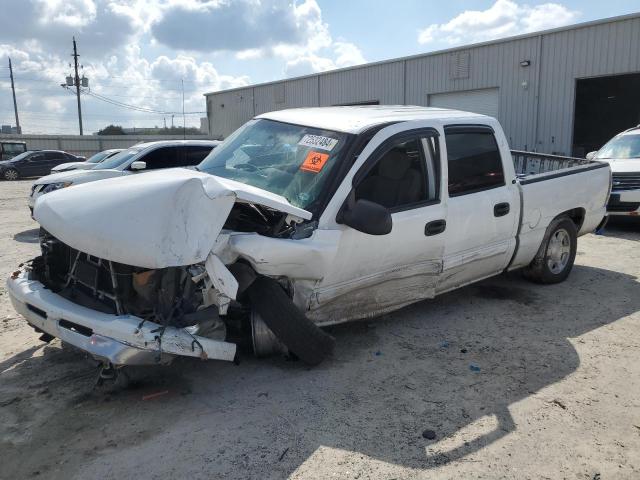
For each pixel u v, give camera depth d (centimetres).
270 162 438
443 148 464
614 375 396
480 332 477
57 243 386
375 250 408
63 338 341
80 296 365
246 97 3600
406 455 300
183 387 374
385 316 514
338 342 452
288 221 379
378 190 420
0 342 451
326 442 312
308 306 391
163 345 315
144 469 287
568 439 317
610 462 296
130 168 1070
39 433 319
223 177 438
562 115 1950
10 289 385
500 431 325
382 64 2608
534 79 2017
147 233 313
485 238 500
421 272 454
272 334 382
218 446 307
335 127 435
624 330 483
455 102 2334
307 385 378
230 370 398
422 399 361
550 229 589
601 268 700
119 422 331
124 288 339
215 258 331
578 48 1883
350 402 356
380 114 473
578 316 518
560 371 403
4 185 2384
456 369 405
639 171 943
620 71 1783
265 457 297
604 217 673
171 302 335
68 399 358
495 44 2128
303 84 3111
